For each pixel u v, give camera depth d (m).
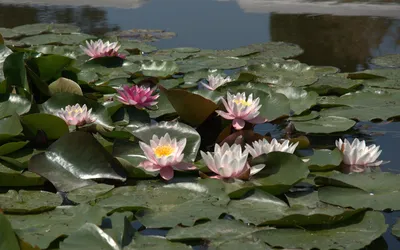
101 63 7.23
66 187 3.98
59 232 3.29
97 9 11.70
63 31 9.57
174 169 4.16
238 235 3.33
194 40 9.09
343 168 4.40
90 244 3.11
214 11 11.43
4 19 10.75
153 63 7.23
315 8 11.47
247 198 3.79
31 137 4.76
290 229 3.40
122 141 4.49
